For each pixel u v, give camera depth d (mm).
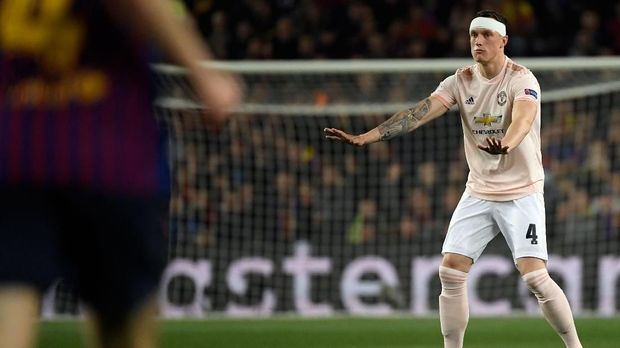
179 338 29281
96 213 7605
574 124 40594
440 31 49125
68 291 36344
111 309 7914
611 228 39438
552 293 19344
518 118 18922
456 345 19969
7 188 7449
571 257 36812
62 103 7543
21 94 7531
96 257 7762
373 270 37438
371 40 48812
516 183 19734
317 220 41031
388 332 30656
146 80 7793
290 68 33531
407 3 51062
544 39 50281
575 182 40125
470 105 20109
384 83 39438
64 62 7543
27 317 7434
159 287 7984
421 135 41812
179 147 39938
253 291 37719
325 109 38812
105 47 7605
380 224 40719
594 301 37031
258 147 40969
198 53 7234
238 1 50438
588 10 51031
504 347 27250
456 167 41469
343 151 41625
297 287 37688
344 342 28609
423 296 37188
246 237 40406
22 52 7531
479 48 19703
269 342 28609
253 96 39469
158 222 7867
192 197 39812
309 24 49938
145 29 7133
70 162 7477
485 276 36938
